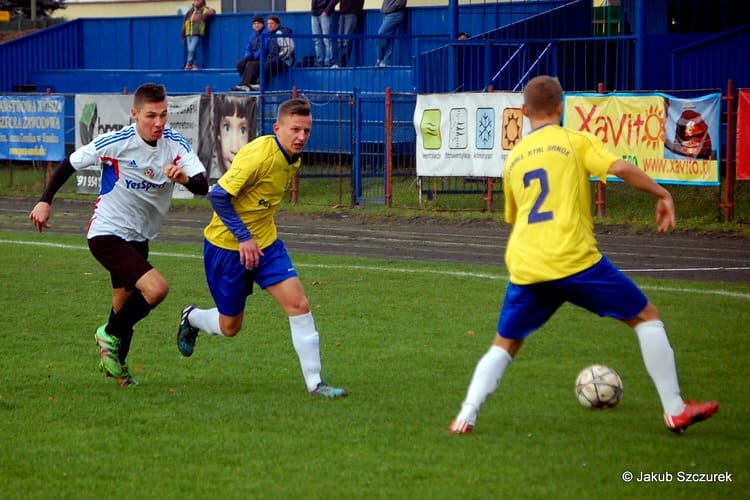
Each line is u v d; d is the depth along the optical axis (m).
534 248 13.12
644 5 46.28
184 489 11.43
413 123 44.47
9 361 18.44
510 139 40.66
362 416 14.48
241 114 45.78
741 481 11.53
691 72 48.94
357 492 11.25
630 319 13.31
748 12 56.94
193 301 24.61
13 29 85.12
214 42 70.75
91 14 87.69
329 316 22.48
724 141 46.06
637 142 38.38
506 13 57.69
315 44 62.31
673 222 12.89
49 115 51.66
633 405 15.06
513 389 16.03
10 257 32.25
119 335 16.38
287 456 12.60
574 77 50.91
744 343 19.39
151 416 14.59
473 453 12.62
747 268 29.84
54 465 12.33
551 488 11.33
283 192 15.88
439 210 43.91
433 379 16.89
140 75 68.25
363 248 35.00
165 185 16.48
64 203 50.41
